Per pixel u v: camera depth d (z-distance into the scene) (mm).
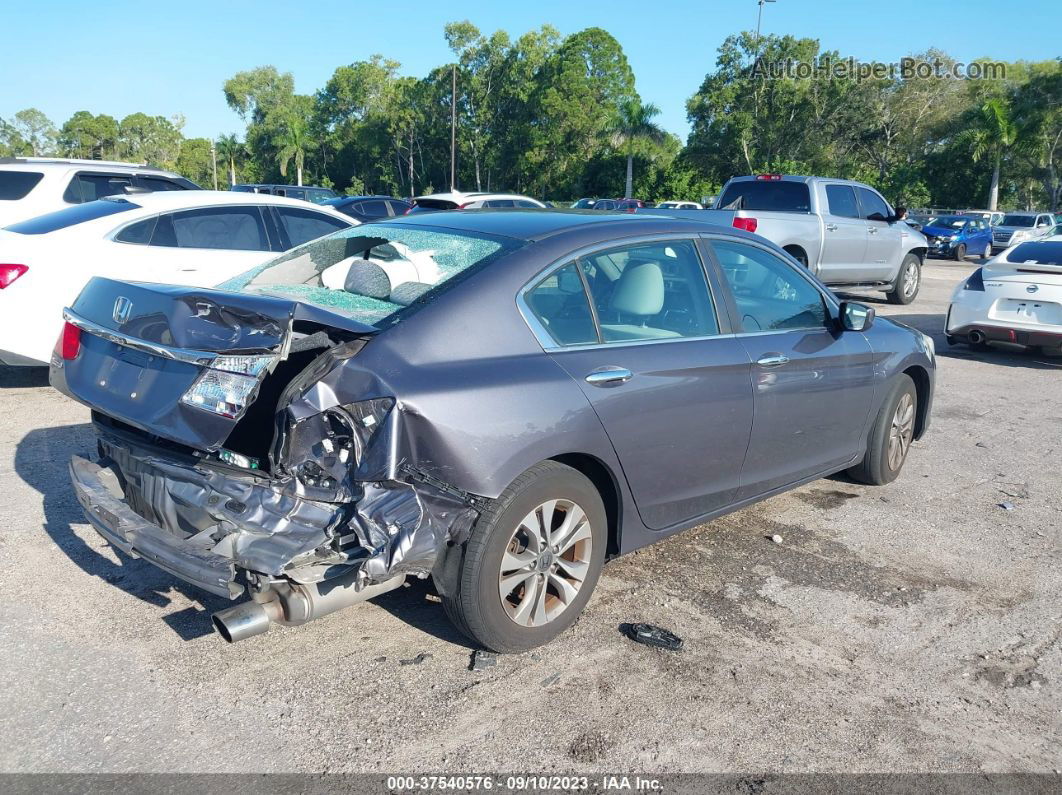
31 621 3486
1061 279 9555
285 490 2857
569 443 3229
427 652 3381
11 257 6352
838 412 4754
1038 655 3557
